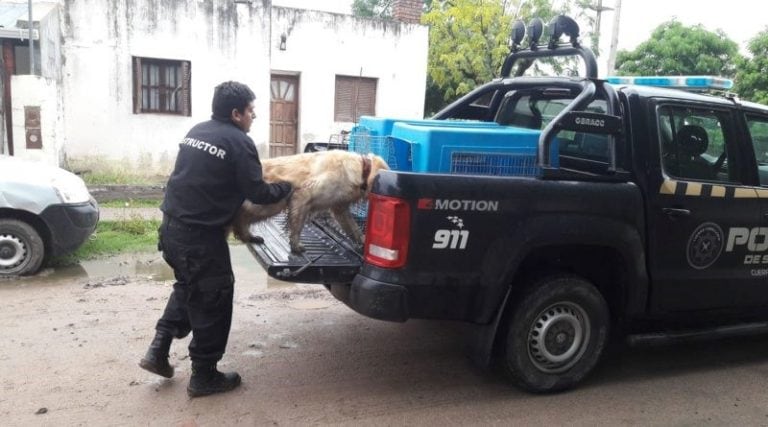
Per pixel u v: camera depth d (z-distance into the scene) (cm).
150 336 466
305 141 1396
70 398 366
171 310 382
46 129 989
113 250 729
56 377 393
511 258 360
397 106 1467
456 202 346
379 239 346
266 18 1245
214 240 353
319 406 369
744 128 441
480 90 516
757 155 453
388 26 1423
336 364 432
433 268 349
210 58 1216
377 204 347
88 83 1138
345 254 386
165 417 348
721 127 432
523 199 359
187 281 353
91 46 1128
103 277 625
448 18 1752
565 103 466
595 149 439
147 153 1198
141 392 377
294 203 376
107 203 995
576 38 419
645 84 494
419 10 1481
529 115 505
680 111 415
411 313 350
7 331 468
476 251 354
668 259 407
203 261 350
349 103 1430
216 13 1207
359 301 353
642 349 485
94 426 336
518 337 379
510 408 377
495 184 353
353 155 386
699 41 1919
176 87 1211
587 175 381
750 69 1689
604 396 399
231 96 354
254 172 350
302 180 378
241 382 395
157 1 1161
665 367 451
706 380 430
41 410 349
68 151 1147
